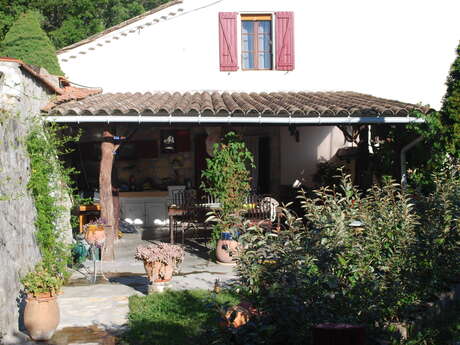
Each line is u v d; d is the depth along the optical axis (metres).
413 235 6.70
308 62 15.00
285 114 11.15
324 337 4.11
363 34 15.11
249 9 14.78
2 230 6.75
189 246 12.87
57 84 12.06
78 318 7.48
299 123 11.35
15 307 7.09
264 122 11.13
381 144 12.45
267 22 15.00
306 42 15.00
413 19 15.16
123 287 9.06
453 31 15.21
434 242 7.07
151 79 14.62
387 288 6.15
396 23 15.16
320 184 14.91
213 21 14.72
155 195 15.98
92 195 15.08
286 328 4.95
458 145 10.68
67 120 10.43
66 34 23.05
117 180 14.67
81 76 14.52
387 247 6.47
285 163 16.14
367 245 6.24
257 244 5.61
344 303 5.47
